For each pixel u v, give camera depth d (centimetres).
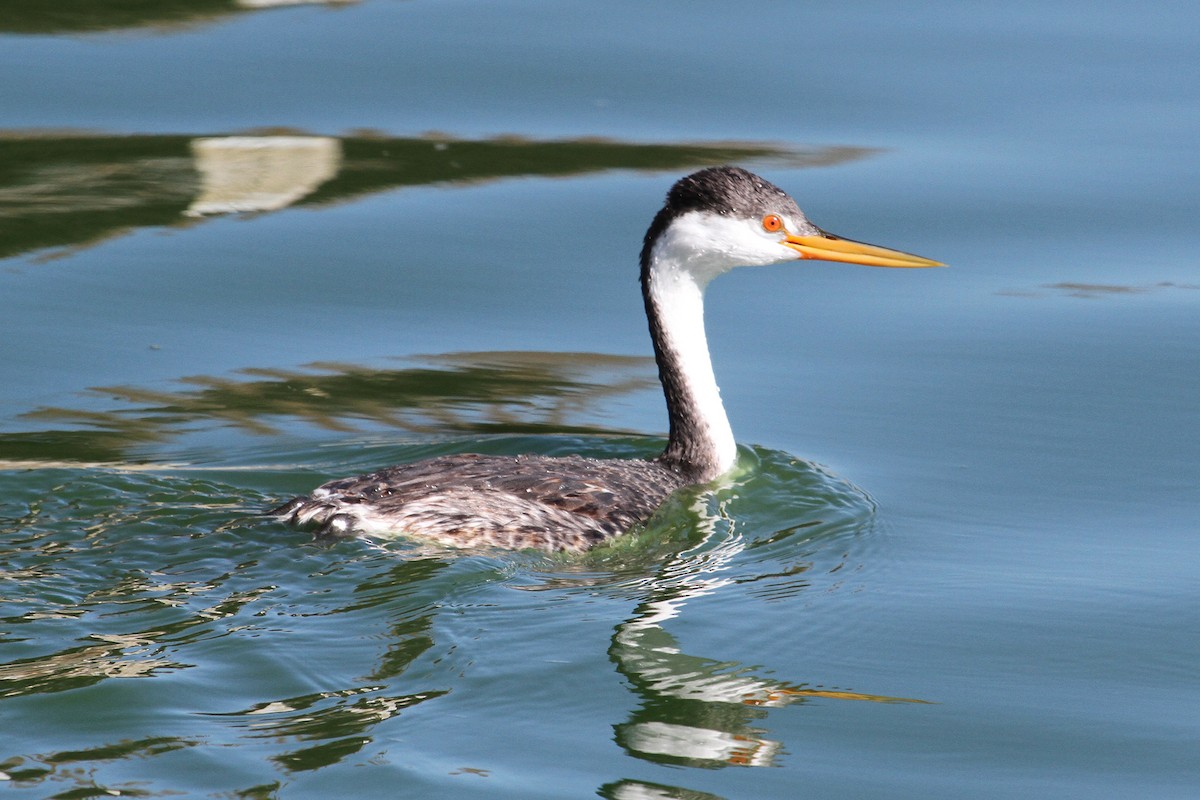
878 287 1873
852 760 976
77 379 1594
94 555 1169
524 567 1191
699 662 1090
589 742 973
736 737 996
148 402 1549
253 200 1981
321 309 1758
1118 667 1106
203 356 1655
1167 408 1575
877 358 1697
